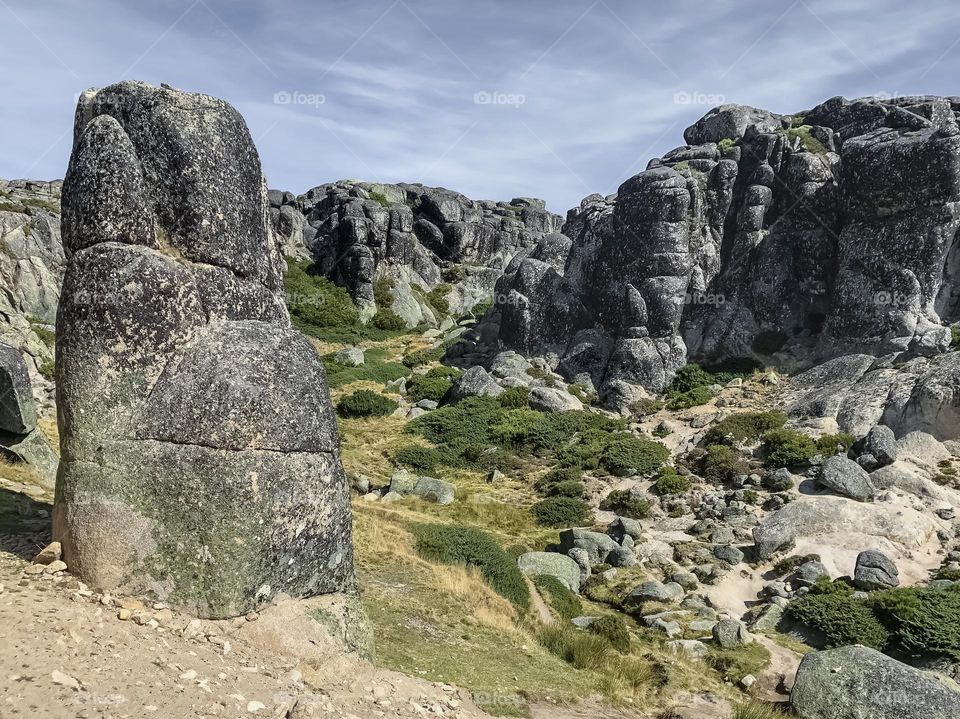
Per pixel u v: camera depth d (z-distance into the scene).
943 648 14.34
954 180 29.91
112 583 8.01
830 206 34.00
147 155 9.09
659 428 30.27
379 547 16.09
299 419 8.71
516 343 38.66
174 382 8.44
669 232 35.72
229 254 9.38
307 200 79.12
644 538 22.16
